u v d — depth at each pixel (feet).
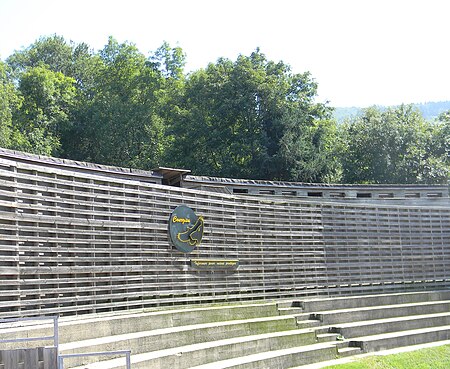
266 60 148.36
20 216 41.73
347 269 80.28
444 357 62.18
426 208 90.33
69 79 173.06
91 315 48.08
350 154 139.64
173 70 181.98
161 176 67.15
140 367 41.09
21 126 146.82
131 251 53.16
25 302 41.86
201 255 62.54
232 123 138.72
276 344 56.85
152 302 55.26
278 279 72.13
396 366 57.82
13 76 189.67
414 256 87.71
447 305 79.56
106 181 51.24
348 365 55.67
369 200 90.63
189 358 46.68
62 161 54.34
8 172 40.91
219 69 146.10
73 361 38.91
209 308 59.16
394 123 136.87
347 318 68.64
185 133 142.41
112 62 176.86
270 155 131.23
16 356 28.30
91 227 48.98
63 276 46.16
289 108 135.95
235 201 68.49
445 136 136.56
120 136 150.10
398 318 71.92
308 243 76.69
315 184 86.33
